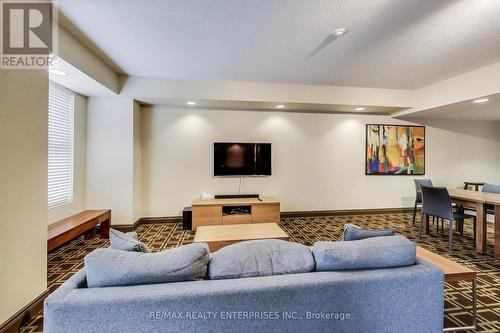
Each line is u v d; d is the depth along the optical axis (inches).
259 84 162.7
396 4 79.2
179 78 153.6
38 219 75.4
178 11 84.1
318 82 162.2
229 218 161.8
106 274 43.6
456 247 130.4
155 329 41.8
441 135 214.7
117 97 152.6
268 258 50.9
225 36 101.4
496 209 115.9
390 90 177.5
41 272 76.5
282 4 80.0
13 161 66.2
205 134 181.6
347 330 48.4
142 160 173.9
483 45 107.8
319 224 174.7
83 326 40.0
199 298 42.5
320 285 46.6
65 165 133.1
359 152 202.2
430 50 113.1
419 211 211.0
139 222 169.8
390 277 49.5
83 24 92.1
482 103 153.6
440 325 52.2
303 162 195.5
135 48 112.5
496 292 85.6
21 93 69.1
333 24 91.7
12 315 65.9
